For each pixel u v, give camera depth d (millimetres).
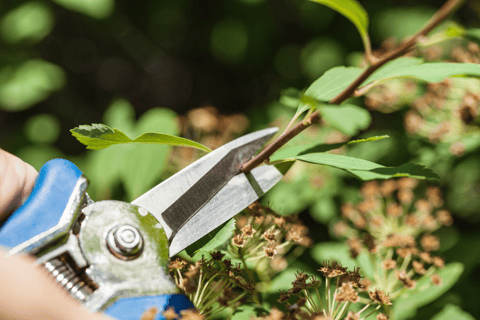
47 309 333
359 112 363
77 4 868
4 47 981
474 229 647
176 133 613
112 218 379
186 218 399
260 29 939
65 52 1279
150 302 369
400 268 452
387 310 435
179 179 400
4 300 328
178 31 1075
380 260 473
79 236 373
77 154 1212
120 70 1393
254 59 979
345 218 602
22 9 984
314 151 408
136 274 372
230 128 640
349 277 400
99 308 363
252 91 1131
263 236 418
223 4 959
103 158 642
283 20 992
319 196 647
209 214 400
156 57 1293
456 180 647
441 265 446
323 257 504
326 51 888
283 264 466
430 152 572
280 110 820
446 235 622
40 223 370
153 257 378
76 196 378
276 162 403
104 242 374
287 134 386
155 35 1124
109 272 370
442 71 370
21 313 329
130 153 543
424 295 462
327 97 391
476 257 520
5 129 1254
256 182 403
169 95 1304
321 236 666
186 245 396
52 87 975
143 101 1339
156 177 532
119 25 1125
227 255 418
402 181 524
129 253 374
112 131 384
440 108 544
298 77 949
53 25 1078
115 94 1348
